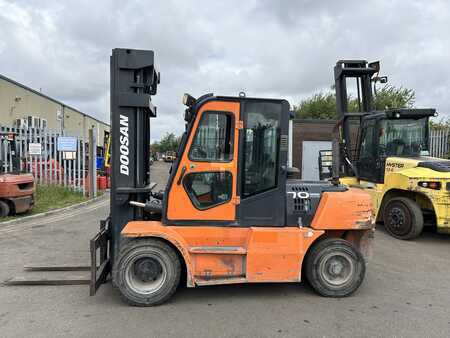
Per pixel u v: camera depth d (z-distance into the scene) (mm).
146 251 3939
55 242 6668
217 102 4047
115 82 4277
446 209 6664
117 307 3932
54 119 29031
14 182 8672
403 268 5426
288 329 3490
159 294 3949
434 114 8055
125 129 4328
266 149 4191
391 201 7523
